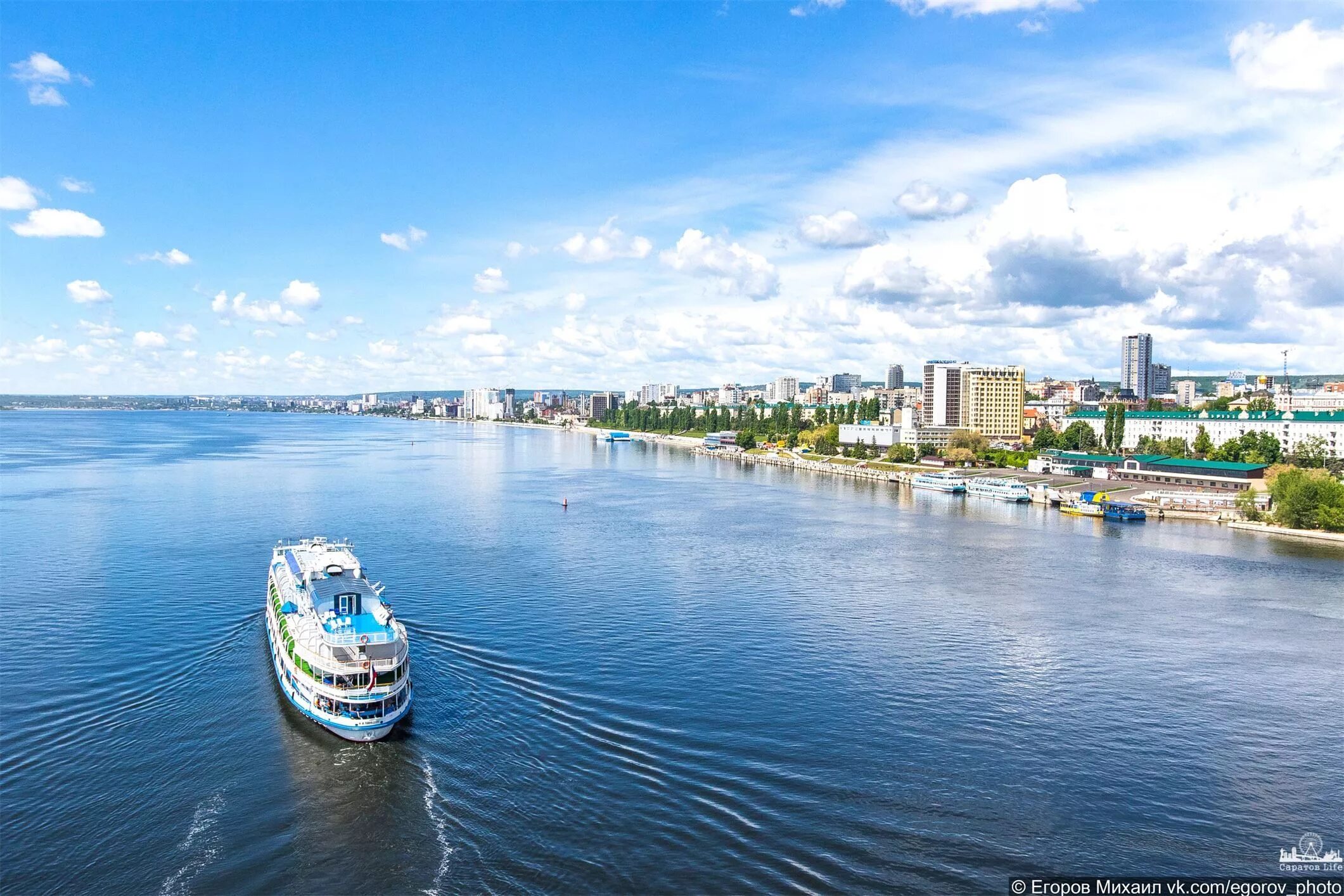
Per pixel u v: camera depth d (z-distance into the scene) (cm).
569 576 15638
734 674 10494
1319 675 10844
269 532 19388
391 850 6625
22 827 6894
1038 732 8969
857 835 6900
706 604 13838
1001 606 14112
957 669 10844
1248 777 8075
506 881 6253
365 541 18825
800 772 7925
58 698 9412
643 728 8806
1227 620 13438
